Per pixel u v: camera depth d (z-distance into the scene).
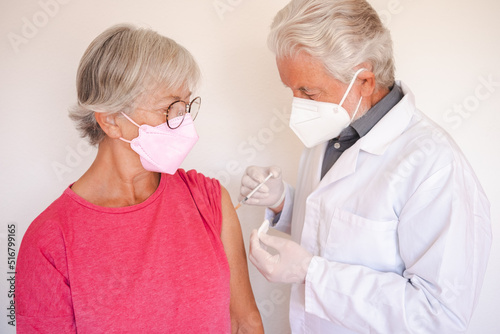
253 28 1.75
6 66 1.64
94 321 1.10
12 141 1.70
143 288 1.14
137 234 1.19
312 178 1.50
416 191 1.15
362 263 1.27
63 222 1.13
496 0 1.68
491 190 1.84
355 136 1.39
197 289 1.19
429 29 1.74
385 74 1.25
